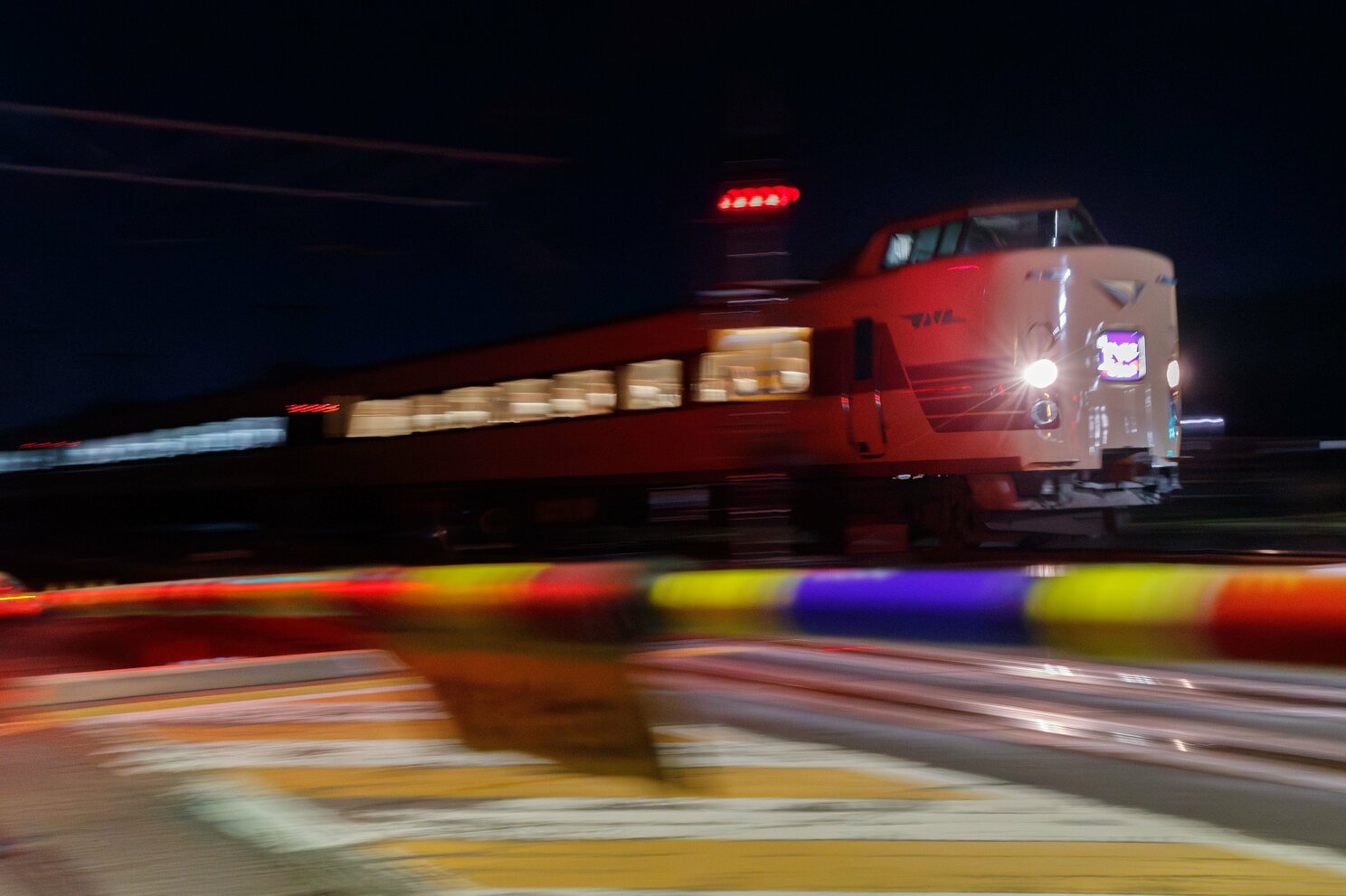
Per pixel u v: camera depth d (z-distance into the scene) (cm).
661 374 1722
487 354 2131
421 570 547
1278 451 2220
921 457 1416
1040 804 434
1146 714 588
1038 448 1334
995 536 1380
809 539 1530
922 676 717
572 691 480
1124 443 1362
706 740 555
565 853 384
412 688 709
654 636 469
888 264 1480
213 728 612
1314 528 1836
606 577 464
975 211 1421
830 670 754
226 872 374
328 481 2562
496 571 509
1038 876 352
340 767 513
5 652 1166
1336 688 629
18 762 545
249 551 2741
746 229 1543
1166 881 346
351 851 392
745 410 1588
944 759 509
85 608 1159
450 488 2197
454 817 429
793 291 1552
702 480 1644
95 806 460
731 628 493
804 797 448
